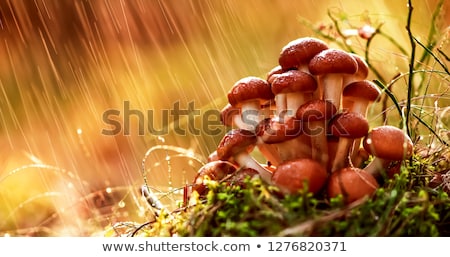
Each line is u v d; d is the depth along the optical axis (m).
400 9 0.96
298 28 1.43
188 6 1.83
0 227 0.88
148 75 1.68
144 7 1.90
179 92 1.52
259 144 0.65
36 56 1.79
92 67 1.77
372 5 1.01
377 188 0.60
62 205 0.89
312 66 0.63
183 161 1.07
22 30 1.84
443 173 0.68
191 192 0.68
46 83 1.65
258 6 1.61
